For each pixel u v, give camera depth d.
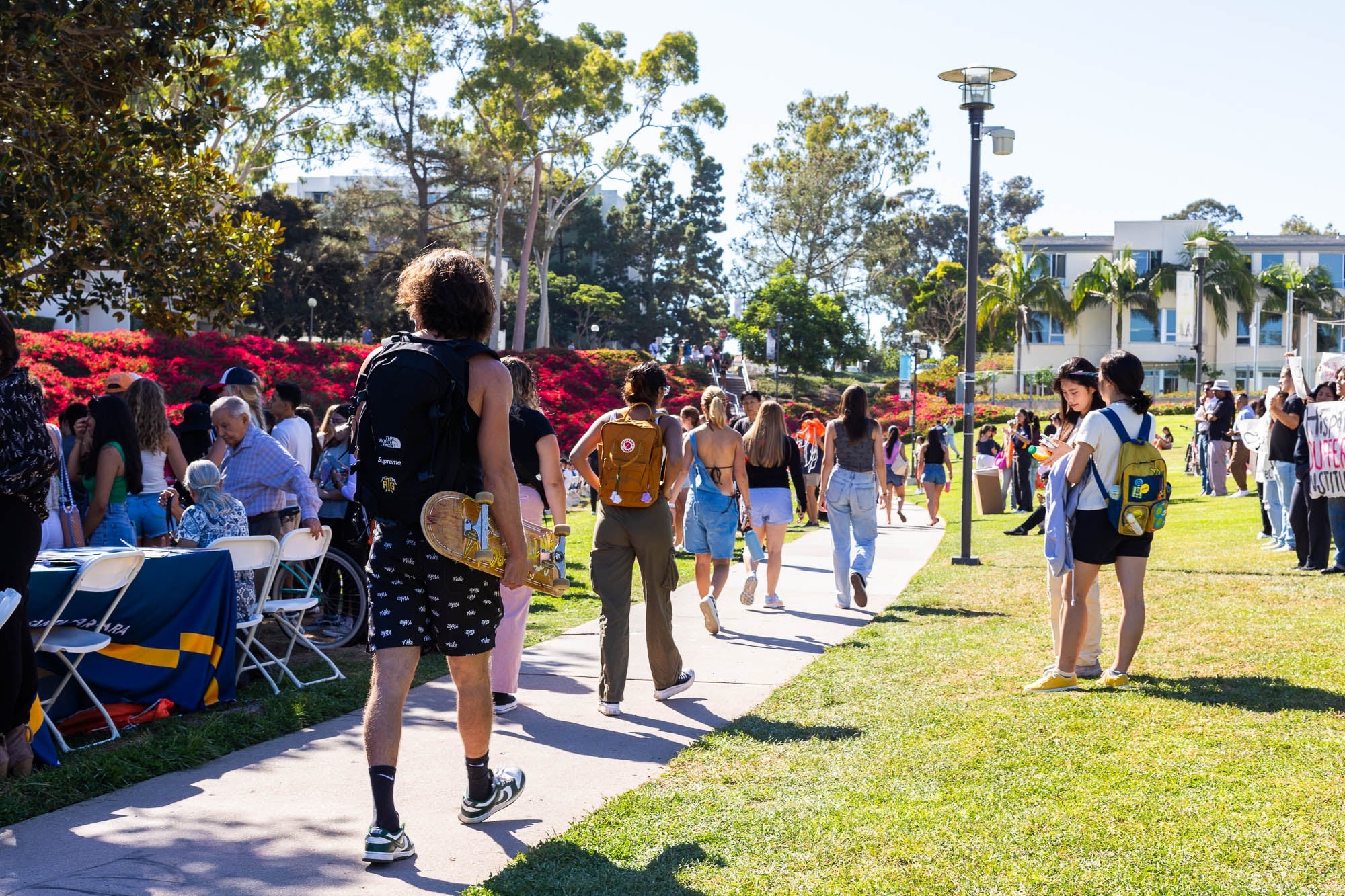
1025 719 5.24
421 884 3.57
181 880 3.60
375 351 3.76
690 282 88.81
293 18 38.06
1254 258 62.12
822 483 9.58
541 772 4.85
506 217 61.62
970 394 12.50
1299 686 5.53
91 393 21.41
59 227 9.38
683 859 3.69
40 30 7.71
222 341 27.77
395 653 3.69
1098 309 62.91
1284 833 3.65
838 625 8.59
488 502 3.70
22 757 4.61
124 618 5.46
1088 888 3.32
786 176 74.19
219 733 5.35
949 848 3.67
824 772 4.66
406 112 57.72
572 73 47.72
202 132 9.27
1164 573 9.89
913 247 91.06
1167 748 4.63
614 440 5.94
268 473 7.04
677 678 6.22
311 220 55.97
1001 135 12.73
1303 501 9.61
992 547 14.26
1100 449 5.78
